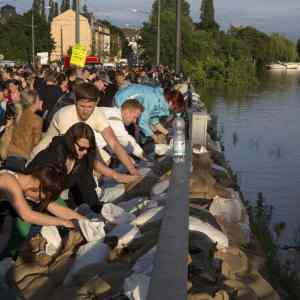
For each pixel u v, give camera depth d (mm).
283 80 110875
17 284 5457
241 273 5996
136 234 6141
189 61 87500
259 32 130750
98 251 5773
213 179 9188
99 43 112875
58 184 5504
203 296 4762
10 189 5312
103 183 8766
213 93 73625
